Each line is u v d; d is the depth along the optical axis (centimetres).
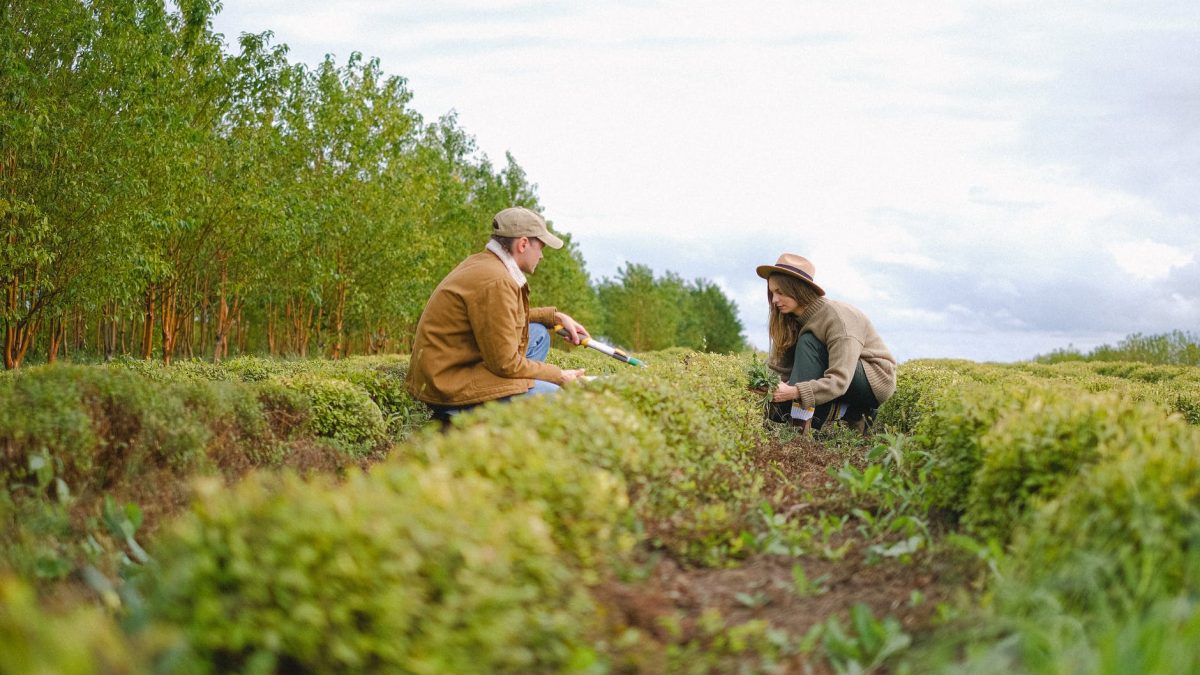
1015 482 336
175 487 418
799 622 290
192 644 203
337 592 202
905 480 440
